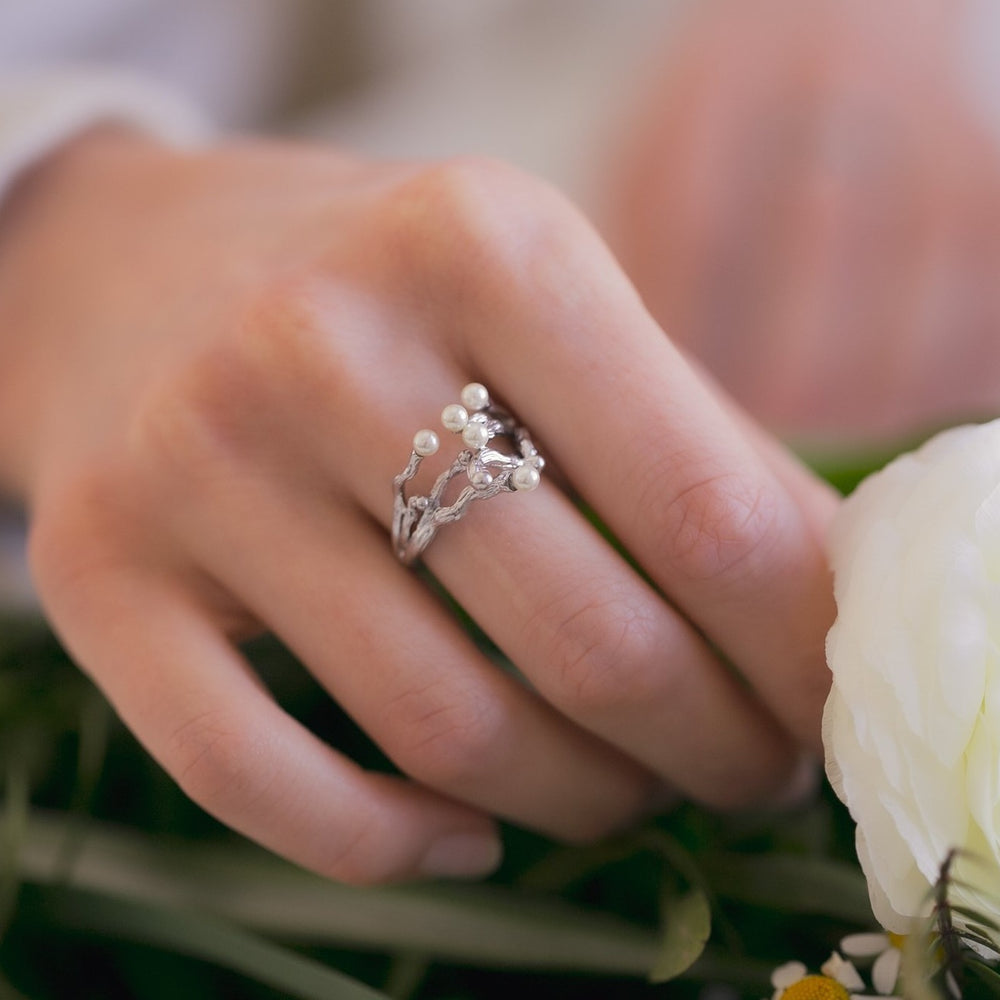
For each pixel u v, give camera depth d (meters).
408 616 0.25
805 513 0.27
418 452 0.25
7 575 0.34
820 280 0.41
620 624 0.25
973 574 0.22
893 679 0.22
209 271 0.29
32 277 0.32
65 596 0.27
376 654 0.25
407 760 0.26
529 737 0.26
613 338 0.25
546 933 0.26
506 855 0.28
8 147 0.33
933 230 0.41
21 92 0.35
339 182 0.30
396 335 0.26
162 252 0.30
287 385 0.26
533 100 0.58
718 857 0.26
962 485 0.22
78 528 0.27
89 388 0.29
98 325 0.30
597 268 0.25
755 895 0.26
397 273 0.26
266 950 0.25
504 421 0.26
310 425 0.26
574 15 0.63
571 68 0.60
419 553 0.25
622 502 0.25
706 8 0.51
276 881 0.27
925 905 0.22
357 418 0.25
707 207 0.43
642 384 0.25
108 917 0.26
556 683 0.25
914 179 0.41
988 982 0.23
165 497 0.26
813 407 0.41
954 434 0.24
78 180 0.33
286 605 0.26
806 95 0.43
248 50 0.59
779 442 0.30
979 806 0.22
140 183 0.33
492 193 0.26
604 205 0.48
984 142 0.41
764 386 0.42
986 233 0.40
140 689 0.26
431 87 0.61
